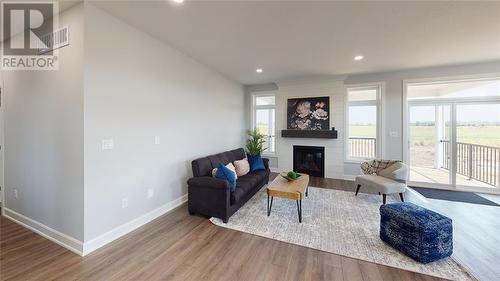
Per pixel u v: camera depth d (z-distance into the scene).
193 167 3.28
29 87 2.54
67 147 2.22
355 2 2.13
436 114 4.52
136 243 2.33
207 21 2.51
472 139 4.29
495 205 3.46
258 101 6.29
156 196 3.01
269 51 3.46
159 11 2.29
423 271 1.89
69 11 2.19
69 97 2.19
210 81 4.37
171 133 3.29
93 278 1.79
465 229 2.65
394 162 3.75
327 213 3.14
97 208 2.23
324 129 5.26
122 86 2.49
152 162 2.94
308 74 4.88
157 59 3.00
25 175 2.64
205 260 2.05
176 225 2.77
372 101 4.98
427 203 3.56
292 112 5.58
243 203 3.38
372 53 3.54
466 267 1.94
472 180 4.30
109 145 2.35
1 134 2.93
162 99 3.10
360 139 5.14
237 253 2.16
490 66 3.96
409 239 2.08
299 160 5.64
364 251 2.19
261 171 4.36
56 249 2.20
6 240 2.36
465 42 3.08
